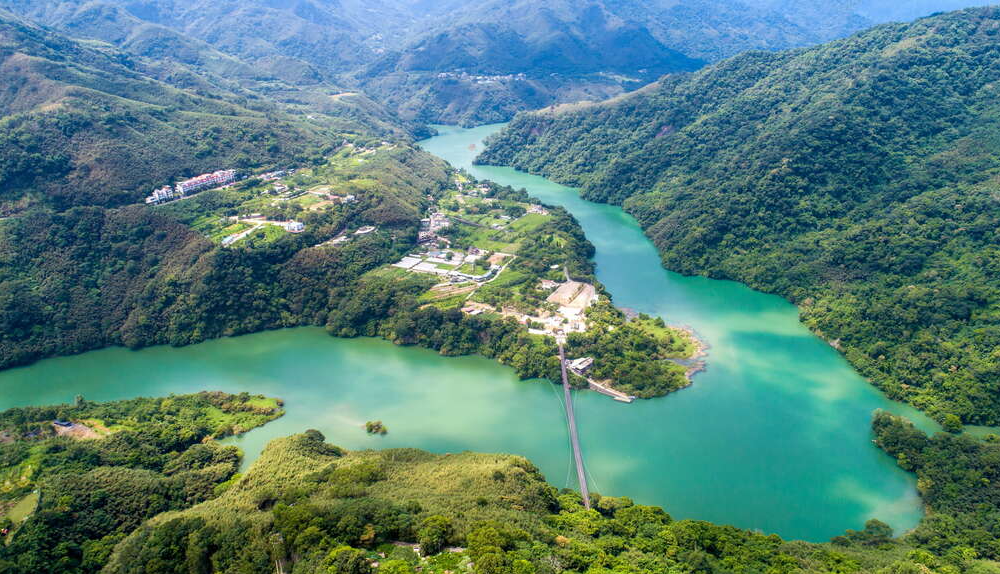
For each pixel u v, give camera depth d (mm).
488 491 147000
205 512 145125
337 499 139750
